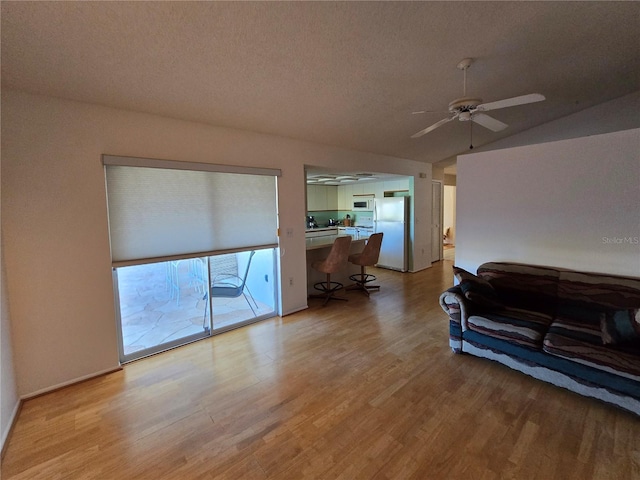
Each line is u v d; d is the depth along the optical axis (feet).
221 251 10.91
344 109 11.00
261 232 12.01
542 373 7.66
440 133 15.80
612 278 8.39
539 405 7.06
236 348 10.14
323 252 16.57
